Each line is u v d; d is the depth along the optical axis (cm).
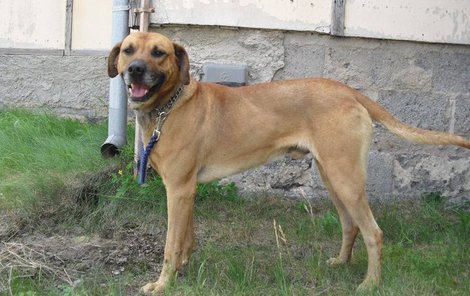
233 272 355
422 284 349
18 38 558
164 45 346
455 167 448
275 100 358
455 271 365
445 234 407
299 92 357
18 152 453
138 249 379
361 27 438
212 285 347
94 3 553
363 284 350
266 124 358
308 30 437
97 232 396
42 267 354
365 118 354
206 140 355
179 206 350
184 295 336
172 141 349
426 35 439
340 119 351
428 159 447
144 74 340
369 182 446
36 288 342
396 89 445
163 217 406
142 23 431
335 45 441
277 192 444
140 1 438
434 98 446
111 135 453
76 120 524
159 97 349
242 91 362
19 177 430
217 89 361
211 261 368
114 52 359
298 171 443
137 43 346
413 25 439
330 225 407
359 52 442
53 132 487
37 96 558
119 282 348
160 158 351
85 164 440
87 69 554
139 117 354
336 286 353
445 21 439
